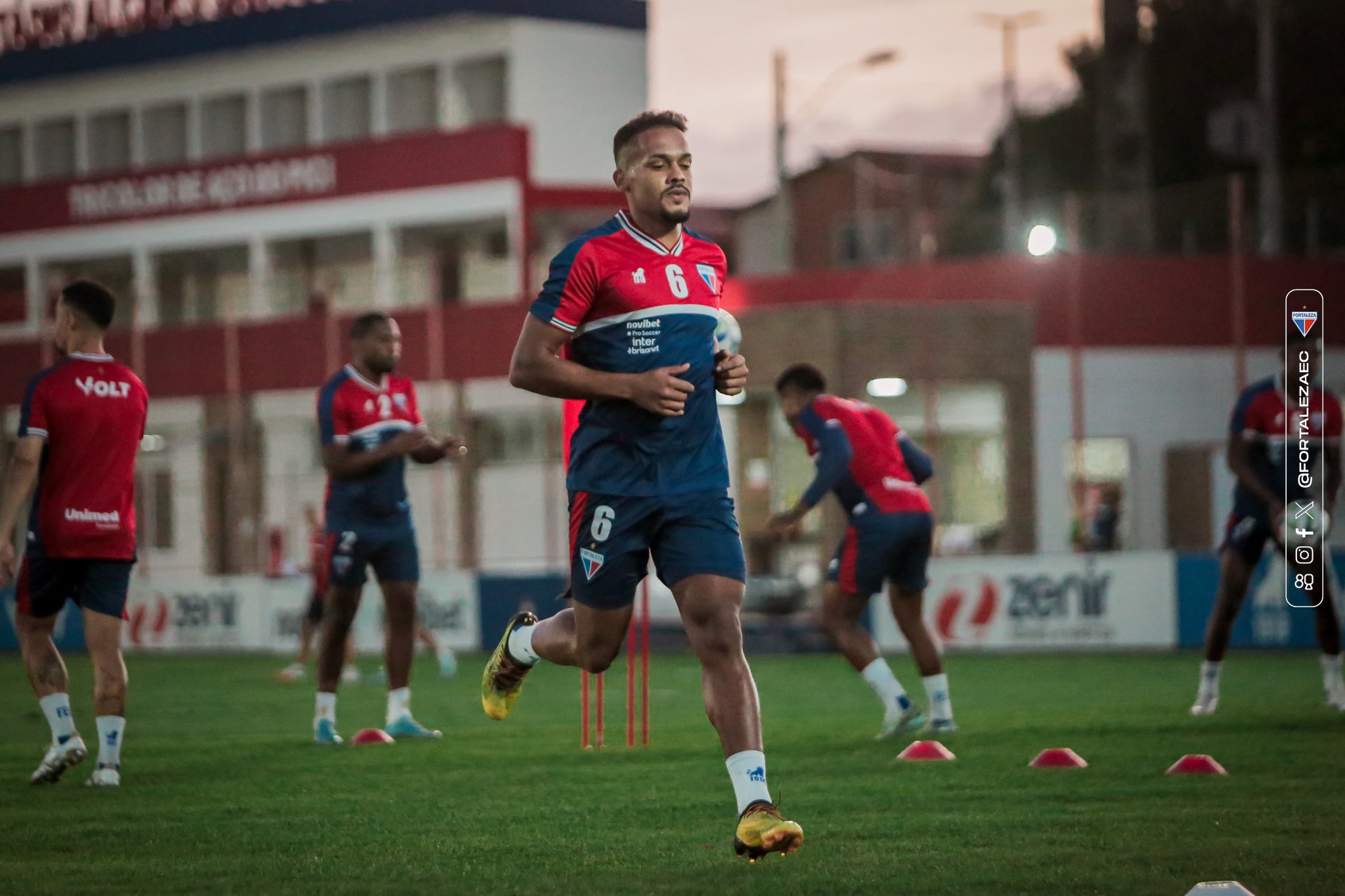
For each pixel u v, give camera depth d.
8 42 155.75
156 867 20.91
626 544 20.56
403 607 37.91
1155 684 54.97
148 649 94.00
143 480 123.94
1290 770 29.23
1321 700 45.84
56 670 29.77
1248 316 119.31
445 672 67.50
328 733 37.59
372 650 87.38
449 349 113.25
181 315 133.25
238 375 120.38
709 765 31.39
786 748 34.22
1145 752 32.31
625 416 20.41
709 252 21.08
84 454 28.80
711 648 19.92
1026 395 106.31
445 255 134.12
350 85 142.12
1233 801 25.34
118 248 144.25
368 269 119.44
